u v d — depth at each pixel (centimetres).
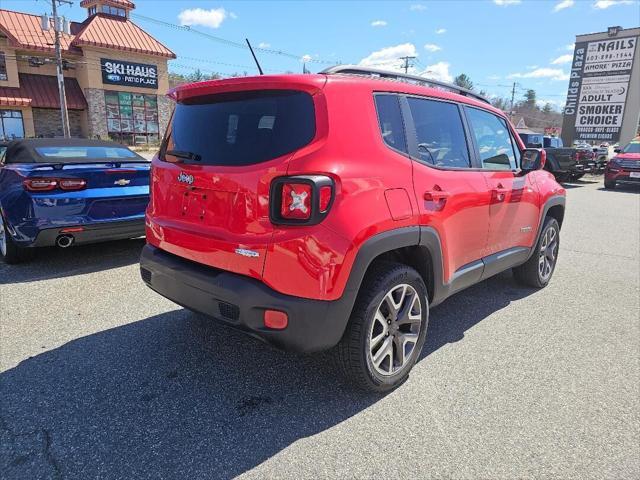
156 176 309
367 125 264
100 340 351
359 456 232
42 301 425
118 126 3650
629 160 1639
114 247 622
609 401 285
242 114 263
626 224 937
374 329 279
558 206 508
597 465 228
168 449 234
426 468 224
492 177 375
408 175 281
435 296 317
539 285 500
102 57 3472
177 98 302
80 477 215
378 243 254
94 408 267
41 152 588
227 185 252
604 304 457
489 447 240
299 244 231
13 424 251
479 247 365
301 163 233
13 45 3141
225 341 352
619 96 2933
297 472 220
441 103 335
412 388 296
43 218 471
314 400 279
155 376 302
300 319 236
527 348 356
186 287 271
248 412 266
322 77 253
